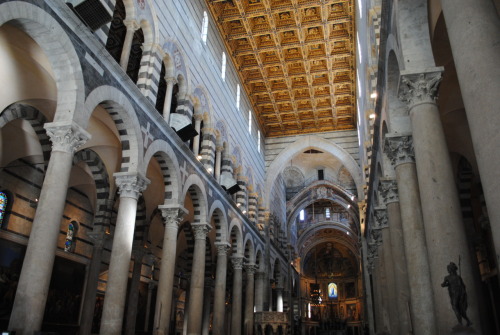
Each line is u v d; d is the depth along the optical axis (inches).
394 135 449.1
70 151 368.8
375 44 572.7
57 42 366.9
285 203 1614.2
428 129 336.5
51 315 620.7
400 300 512.1
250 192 1104.8
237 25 938.1
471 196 688.4
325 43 980.6
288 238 1595.7
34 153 582.2
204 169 700.0
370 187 855.1
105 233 637.3
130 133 486.9
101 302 749.3
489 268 664.4
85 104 390.9
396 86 464.8
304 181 1658.5
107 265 764.0
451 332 277.0
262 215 1197.1
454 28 213.6
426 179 325.1
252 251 1035.3
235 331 861.2
